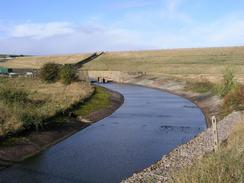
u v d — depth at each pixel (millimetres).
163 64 129625
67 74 72688
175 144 31578
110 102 56625
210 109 50375
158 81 95438
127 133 36438
